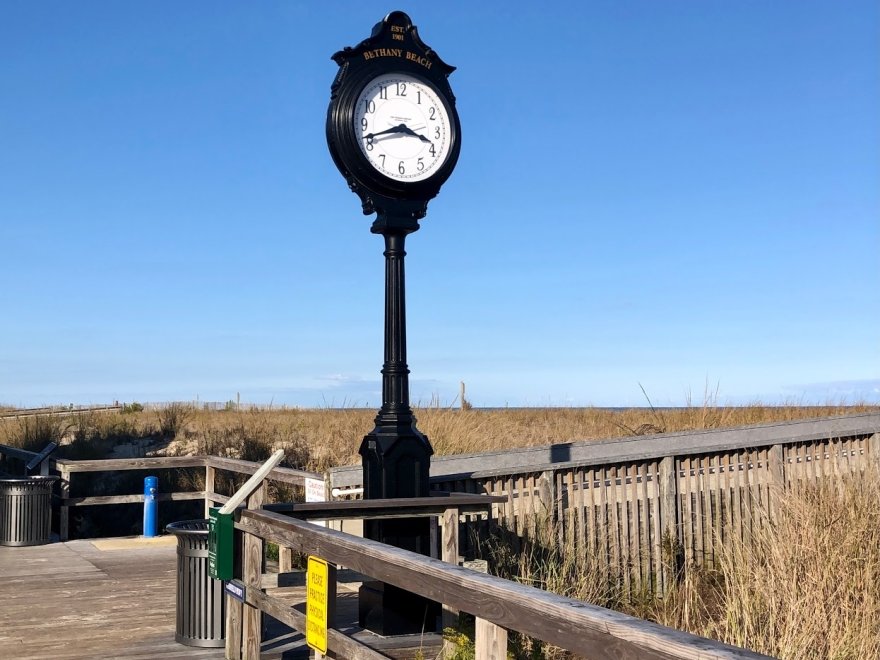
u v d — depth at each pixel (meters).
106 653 6.03
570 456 9.05
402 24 6.61
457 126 6.67
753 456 9.80
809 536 6.95
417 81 6.58
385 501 5.86
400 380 6.36
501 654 3.10
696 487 9.20
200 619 6.18
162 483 13.63
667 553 8.62
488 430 14.02
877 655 5.69
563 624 2.68
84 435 16.39
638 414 16.56
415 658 5.36
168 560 9.73
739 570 6.95
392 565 3.77
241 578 5.88
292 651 5.77
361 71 6.41
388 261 6.48
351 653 4.13
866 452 10.85
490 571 7.29
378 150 6.39
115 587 8.27
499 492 7.83
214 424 17.83
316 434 15.01
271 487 10.74
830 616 6.02
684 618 6.90
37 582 8.51
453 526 6.04
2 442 17.53
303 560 8.78
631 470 8.72
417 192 6.48
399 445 6.23
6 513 10.71
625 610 7.77
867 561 6.68
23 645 6.25
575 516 8.30
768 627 6.04
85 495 13.21
